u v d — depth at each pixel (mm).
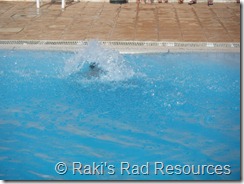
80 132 7543
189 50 10375
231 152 6980
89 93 8727
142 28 11844
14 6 14102
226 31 11617
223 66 9766
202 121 7820
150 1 14383
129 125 7727
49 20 12562
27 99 8562
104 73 9297
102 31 11602
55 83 9102
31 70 9641
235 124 7719
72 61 9758
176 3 14422
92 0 14500
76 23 12281
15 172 6527
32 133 7527
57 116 8016
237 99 8508
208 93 8719
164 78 9250
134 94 8664
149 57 10180
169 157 6875
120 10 13562
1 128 7676
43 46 10586
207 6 14047
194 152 6996
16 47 10570
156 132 7520
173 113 8062
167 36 11234
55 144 7223
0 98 8594
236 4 14297
